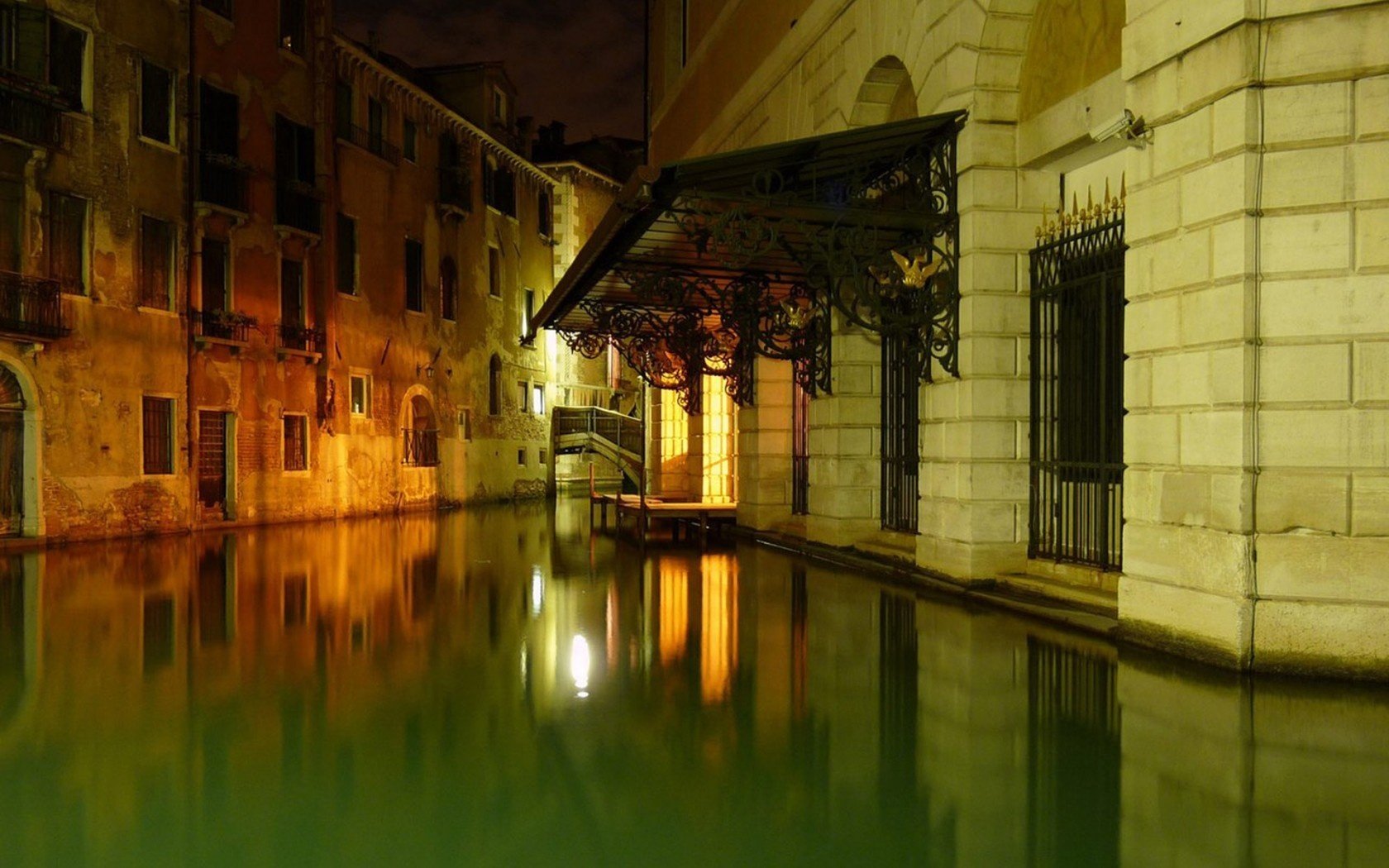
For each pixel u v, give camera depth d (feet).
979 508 31.89
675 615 29.32
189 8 68.54
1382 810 13.21
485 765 15.21
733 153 30.55
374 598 33.68
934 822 12.85
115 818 13.12
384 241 91.50
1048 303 31.53
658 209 32.37
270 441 76.23
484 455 110.52
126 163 64.08
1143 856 11.75
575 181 131.13
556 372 130.41
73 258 60.75
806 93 46.52
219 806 13.56
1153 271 23.43
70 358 59.98
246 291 74.08
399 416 93.09
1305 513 20.45
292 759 15.57
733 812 13.24
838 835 12.42
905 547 40.29
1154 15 22.95
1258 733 16.63
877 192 39.42
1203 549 21.80
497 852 11.94
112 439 62.64
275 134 77.36
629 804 13.52
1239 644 20.74
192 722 17.83
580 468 140.87
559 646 24.77
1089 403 29.32
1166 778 14.52
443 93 112.78
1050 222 31.76
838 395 44.19
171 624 28.53
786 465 56.65
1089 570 28.55
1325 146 20.31
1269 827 12.67
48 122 57.98
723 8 61.00
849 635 25.86
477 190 109.50
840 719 17.71
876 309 32.48
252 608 31.53
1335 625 20.22
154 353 65.82
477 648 24.50
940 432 34.04
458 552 51.01
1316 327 20.38
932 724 17.34
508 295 117.50
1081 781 14.39
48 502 58.34
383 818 13.05
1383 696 18.90
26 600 33.88
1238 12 20.63
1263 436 20.76
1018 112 31.78
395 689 20.22
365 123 88.99
